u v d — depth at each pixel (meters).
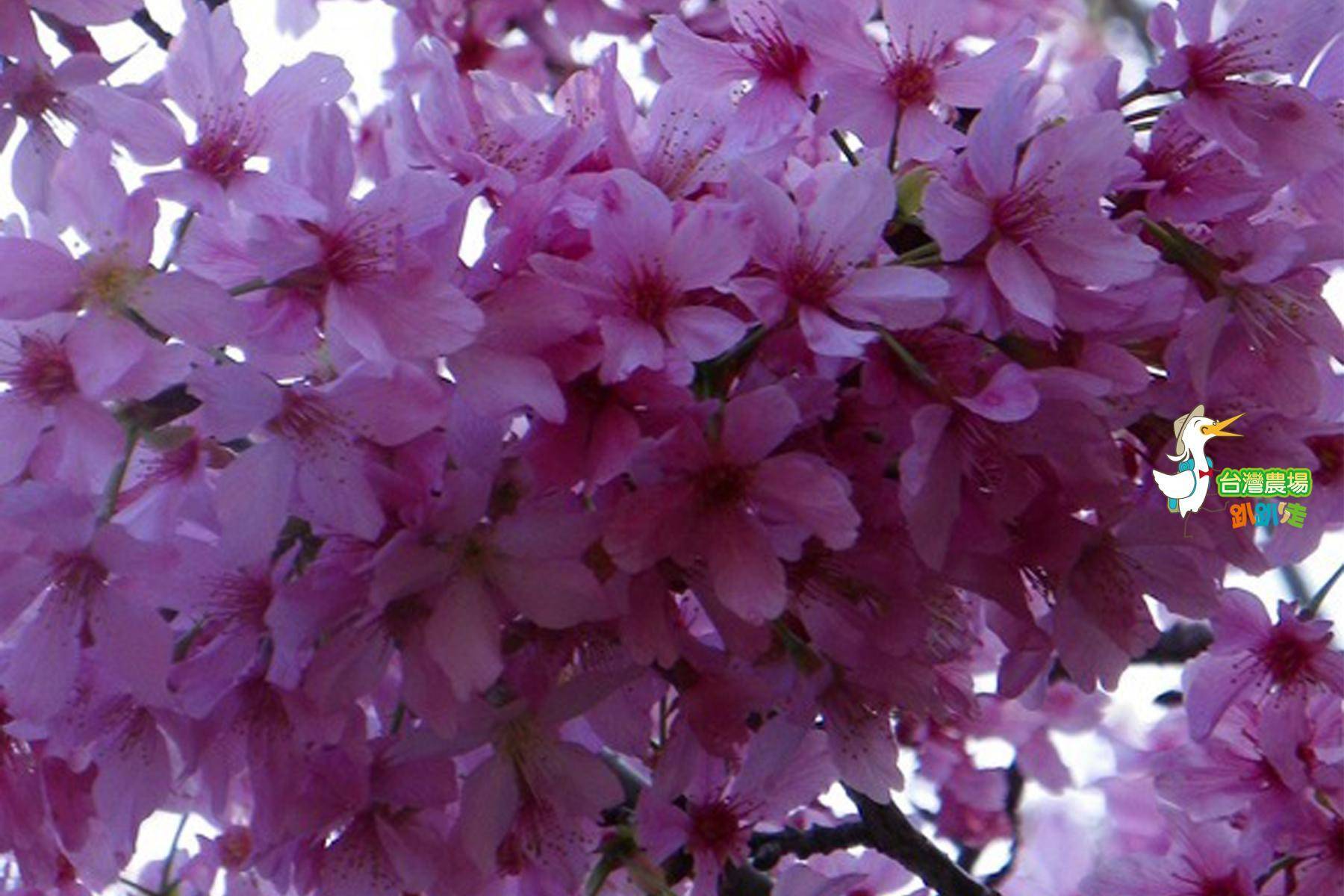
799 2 0.71
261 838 0.71
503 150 0.71
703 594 0.69
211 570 0.69
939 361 0.69
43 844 0.73
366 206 0.68
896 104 0.71
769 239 0.68
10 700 0.69
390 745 0.71
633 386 0.67
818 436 0.68
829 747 0.73
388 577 0.67
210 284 0.67
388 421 0.68
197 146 0.70
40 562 0.69
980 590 0.70
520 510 0.68
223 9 0.70
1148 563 0.72
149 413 0.69
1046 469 0.70
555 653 0.69
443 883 0.72
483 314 0.67
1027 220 0.69
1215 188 0.71
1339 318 0.72
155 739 0.71
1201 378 0.70
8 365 0.69
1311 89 0.73
